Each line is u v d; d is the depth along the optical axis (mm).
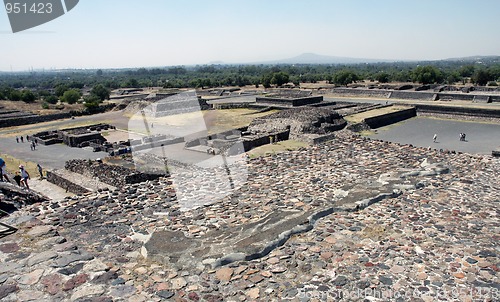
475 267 9836
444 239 11414
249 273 9523
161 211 14094
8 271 8828
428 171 19156
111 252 10508
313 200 15172
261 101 77750
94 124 63281
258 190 16922
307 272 9617
